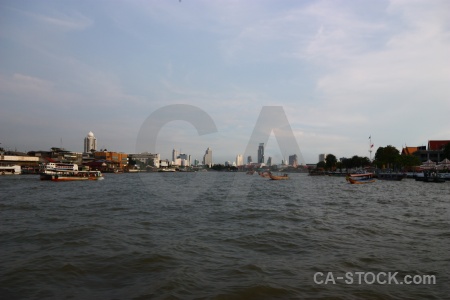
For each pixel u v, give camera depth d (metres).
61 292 11.74
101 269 14.30
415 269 14.05
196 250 17.66
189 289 11.94
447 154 122.19
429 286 12.15
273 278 13.02
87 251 17.19
